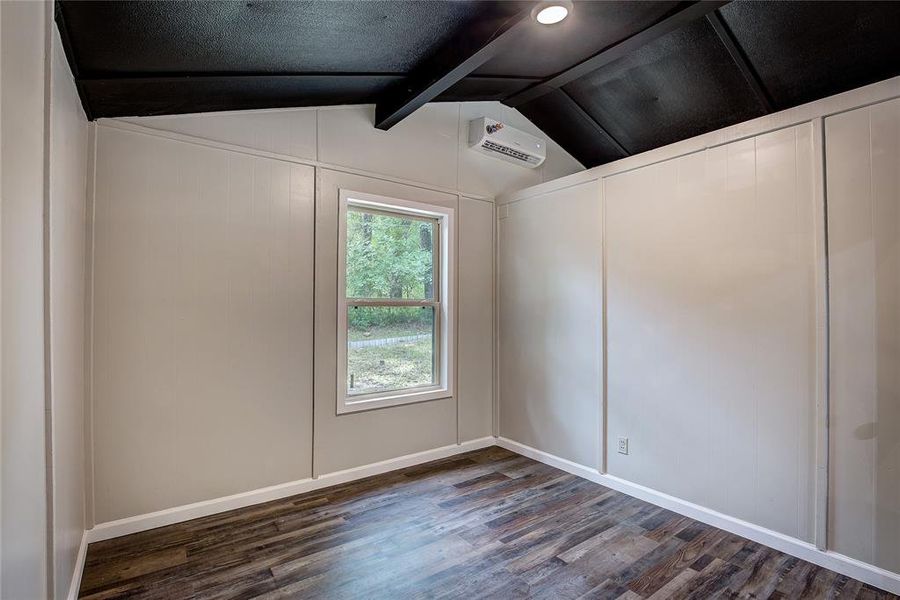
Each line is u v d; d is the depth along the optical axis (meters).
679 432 2.76
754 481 2.43
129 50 1.80
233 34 1.88
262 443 2.88
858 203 2.09
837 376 2.15
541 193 3.70
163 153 2.56
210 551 2.30
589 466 3.29
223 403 2.74
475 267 3.97
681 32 2.61
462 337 3.88
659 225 2.88
